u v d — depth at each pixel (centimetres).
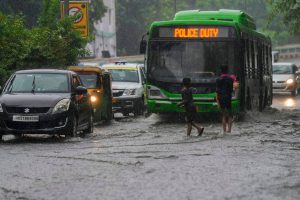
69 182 2117
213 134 3703
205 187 1998
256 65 5334
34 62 5069
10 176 2245
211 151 2897
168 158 2675
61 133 3419
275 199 1809
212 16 4988
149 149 2995
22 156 2775
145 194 1898
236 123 4478
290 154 2786
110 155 2788
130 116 5572
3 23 5016
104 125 4588
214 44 4556
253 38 5200
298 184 2044
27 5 12006
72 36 5525
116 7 19225
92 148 3061
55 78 3688
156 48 4591
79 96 3694
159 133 3816
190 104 3625
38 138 3616
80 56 5678
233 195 1866
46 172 2330
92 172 2322
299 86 9169
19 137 3684
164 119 4991
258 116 5125
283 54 18600
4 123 3372
